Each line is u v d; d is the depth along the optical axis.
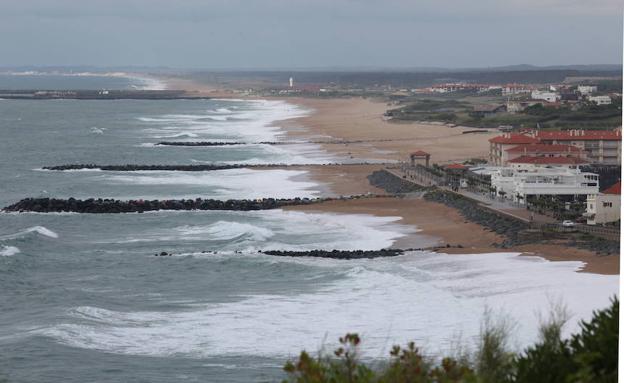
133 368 73.44
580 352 28.12
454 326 81.06
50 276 112.44
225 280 106.75
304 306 91.31
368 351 73.75
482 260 112.00
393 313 86.94
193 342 80.44
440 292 94.69
